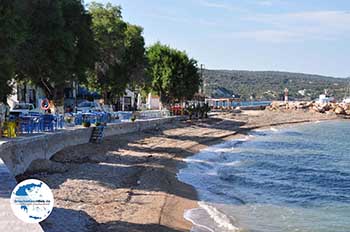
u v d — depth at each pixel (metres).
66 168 24.42
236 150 44.50
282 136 63.47
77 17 37.94
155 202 19.52
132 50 57.25
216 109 110.75
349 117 107.56
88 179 22.44
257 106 126.38
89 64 39.66
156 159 32.56
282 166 35.09
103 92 56.31
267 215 19.78
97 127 36.88
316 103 127.81
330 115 108.31
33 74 35.22
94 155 30.30
